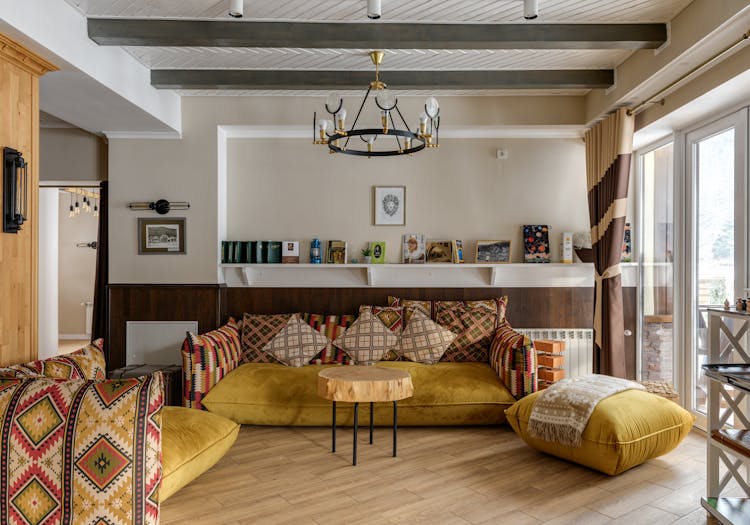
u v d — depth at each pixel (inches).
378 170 228.4
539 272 227.5
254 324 212.2
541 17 145.4
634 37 149.3
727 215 164.2
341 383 150.3
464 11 141.9
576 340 225.9
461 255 225.8
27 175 131.6
